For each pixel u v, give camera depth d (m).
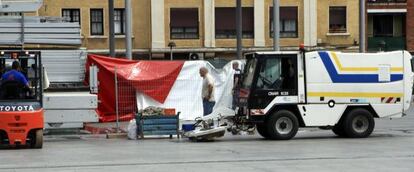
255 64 18.42
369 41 48.00
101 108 23.06
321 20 45.31
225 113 19.28
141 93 23.31
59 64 22.16
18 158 14.70
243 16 44.75
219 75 23.83
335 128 19.55
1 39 21.23
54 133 21.00
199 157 14.53
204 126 18.47
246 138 19.25
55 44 22.02
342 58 18.72
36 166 13.22
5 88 16.62
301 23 45.06
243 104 18.67
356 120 18.89
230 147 16.69
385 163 13.24
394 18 48.31
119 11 43.53
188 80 23.67
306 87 18.47
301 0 45.09
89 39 43.22
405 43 47.88
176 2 43.84
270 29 44.91
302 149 16.02
